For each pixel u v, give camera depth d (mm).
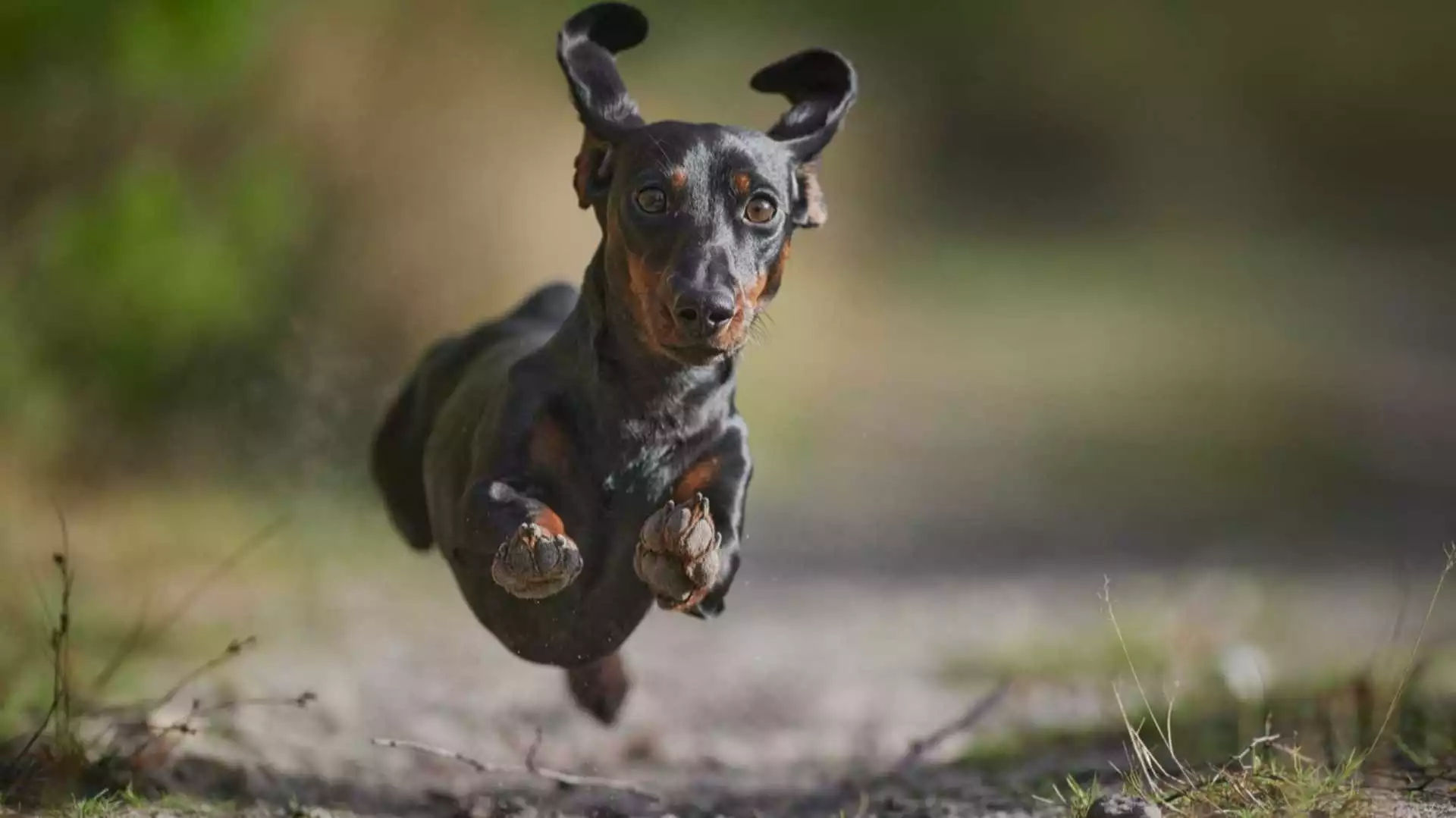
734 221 8016
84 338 17078
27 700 10125
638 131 8195
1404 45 48031
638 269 7992
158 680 11547
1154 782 8141
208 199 18078
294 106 18812
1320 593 15289
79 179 17234
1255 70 47438
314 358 18266
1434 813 7891
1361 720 9266
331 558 16188
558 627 8594
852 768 10422
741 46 28891
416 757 10312
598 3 8594
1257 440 23406
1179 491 20969
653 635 14883
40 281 16938
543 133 20438
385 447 10234
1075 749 9859
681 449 8359
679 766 10695
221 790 8844
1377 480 21328
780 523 19562
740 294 7848
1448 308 33000
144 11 16938
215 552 15539
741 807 9219
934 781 9523
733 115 26641
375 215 19297
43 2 16344
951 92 43094
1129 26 46188
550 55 21078
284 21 18703
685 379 8250
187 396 17609
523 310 10016
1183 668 11602
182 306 17344
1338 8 48062
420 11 19781
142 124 17578
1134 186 44500
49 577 13719
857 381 26469
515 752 10805
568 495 8344
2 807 8180
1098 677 12234
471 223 19703
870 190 30516
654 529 7699
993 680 12820
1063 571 17234
